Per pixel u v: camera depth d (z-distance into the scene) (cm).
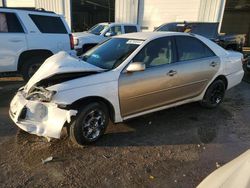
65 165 334
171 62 453
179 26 1255
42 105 358
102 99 383
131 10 1766
